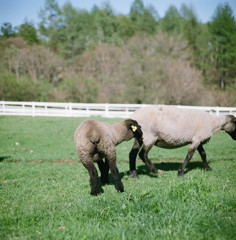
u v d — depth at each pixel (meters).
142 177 7.80
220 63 45.44
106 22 55.53
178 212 4.70
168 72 33.50
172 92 32.69
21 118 21.25
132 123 6.87
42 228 4.54
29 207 5.43
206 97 34.78
